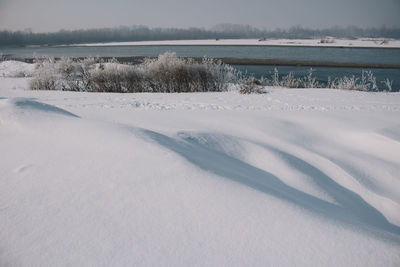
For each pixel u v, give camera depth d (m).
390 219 2.81
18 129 3.51
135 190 2.22
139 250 1.67
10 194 2.21
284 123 5.69
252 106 7.80
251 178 2.85
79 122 3.62
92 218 1.93
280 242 1.78
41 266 1.55
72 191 2.23
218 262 1.61
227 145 3.91
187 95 10.22
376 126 5.41
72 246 1.69
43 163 2.68
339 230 1.95
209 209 2.05
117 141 3.04
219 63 13.34
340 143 4.84
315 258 1.67
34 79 13.70
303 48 89.06
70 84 13.64
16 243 1.72
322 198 2.94
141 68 13.47
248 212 2.04
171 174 2.43
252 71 27.64
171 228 1.85
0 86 13.77
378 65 33.84
